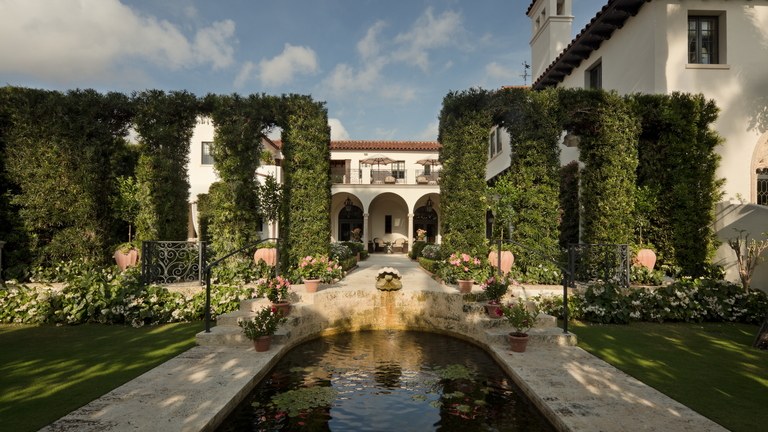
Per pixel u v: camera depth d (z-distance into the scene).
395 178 25.50
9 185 8.62
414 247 18.84
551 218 8.36
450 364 5.71
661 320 7.27
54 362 4.90
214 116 8.61
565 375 4.60
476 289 7.68
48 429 3.13
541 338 5.94
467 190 8.51
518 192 8.36
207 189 18.84
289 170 8.86
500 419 3.92
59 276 8.16
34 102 8.38
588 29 11.13
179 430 3.14
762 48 9.67
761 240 8.05
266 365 5.01
